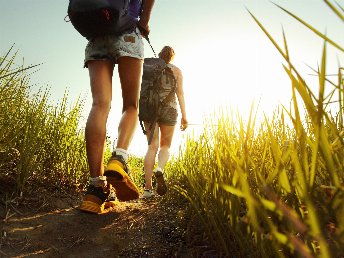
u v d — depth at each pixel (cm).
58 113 268
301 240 85
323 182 99
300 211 85
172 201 235
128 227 187
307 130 128
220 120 158
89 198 193
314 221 50
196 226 171
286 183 83
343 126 109
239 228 116
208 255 142
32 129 212
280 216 84
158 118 339
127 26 208
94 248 162
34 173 226
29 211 187
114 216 203
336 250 59
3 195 190
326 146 65
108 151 368
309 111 64
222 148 146
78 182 263
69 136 266
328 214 66
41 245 155
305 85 62
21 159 199
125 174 190
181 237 166
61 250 155
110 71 213
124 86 212
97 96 202
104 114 198
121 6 198
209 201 148
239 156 133
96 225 187
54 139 253
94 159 192
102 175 197
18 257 142
